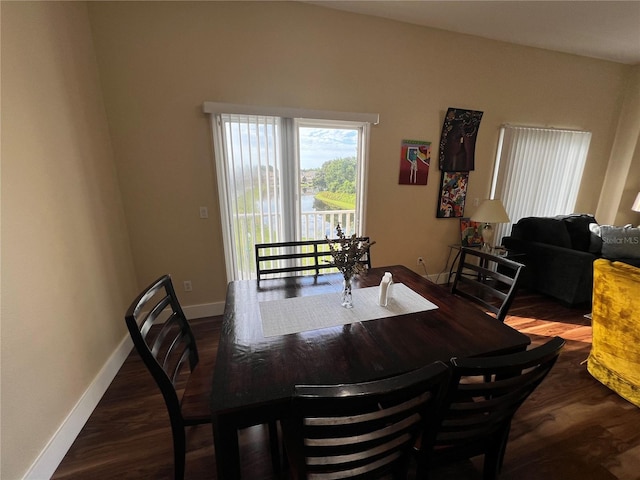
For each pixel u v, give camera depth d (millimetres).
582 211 4133
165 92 2229
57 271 1489
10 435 1114
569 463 1350
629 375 1690
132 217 2371
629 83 3789
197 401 1175
